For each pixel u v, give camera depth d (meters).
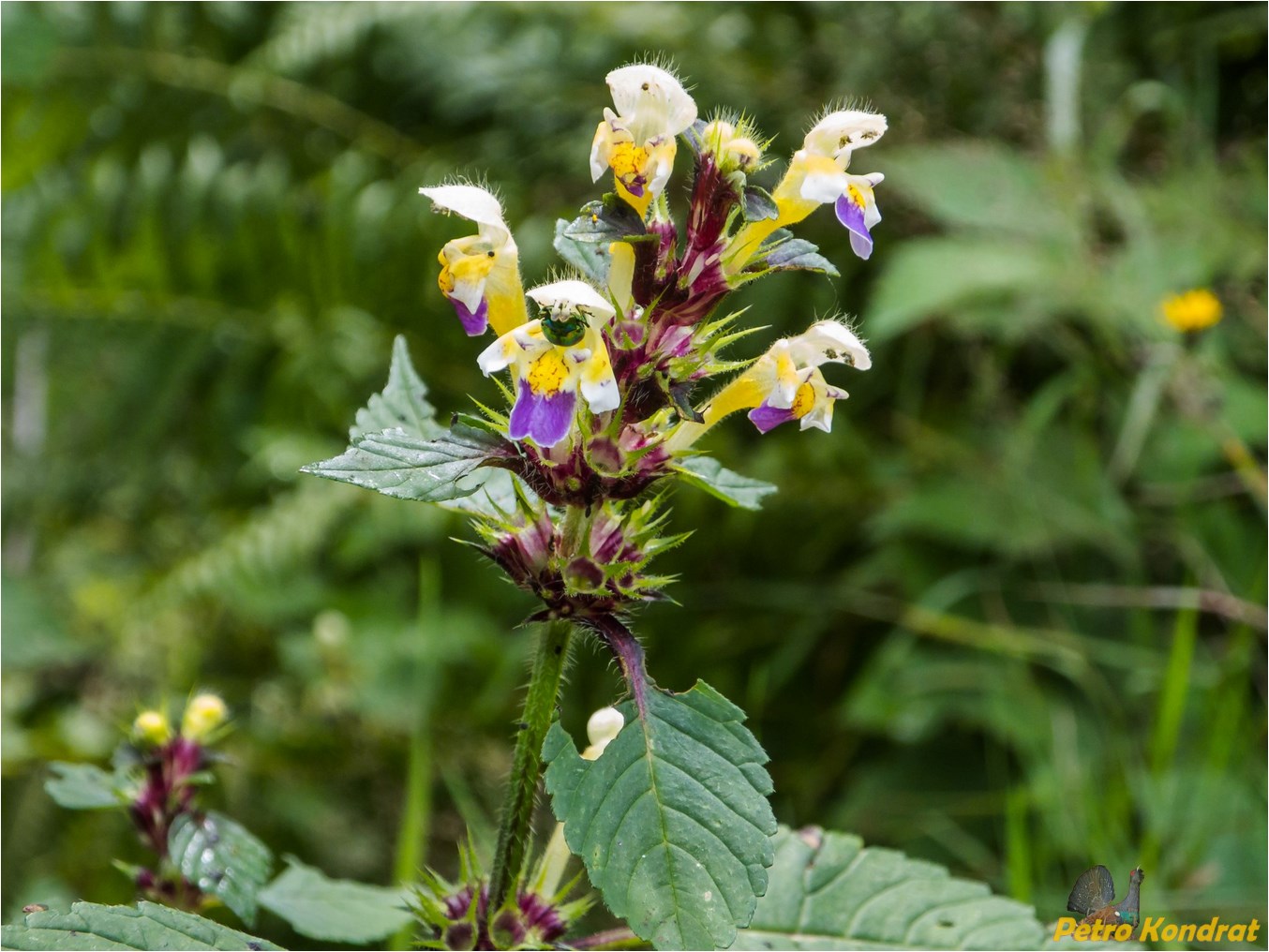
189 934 0.46
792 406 0.48
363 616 0.89
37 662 0.91
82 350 0.97
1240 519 0.82
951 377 0.91
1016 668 0.78
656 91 0.47
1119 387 0.87
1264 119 0.95
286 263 0.94
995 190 0.86
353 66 1.01
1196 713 0.73
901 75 0.94
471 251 0.49
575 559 0.48
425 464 0.47
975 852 0.72
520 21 0.99
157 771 0.54
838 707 0.85
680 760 0.47
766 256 0.48
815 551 0.88
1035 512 0.81
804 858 0.53
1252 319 0.88
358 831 0.86
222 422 1.01
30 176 1.01
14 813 0.87
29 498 1.04
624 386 0.48
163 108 1.02
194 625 0.92
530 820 0.49
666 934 0.45
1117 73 0.97
